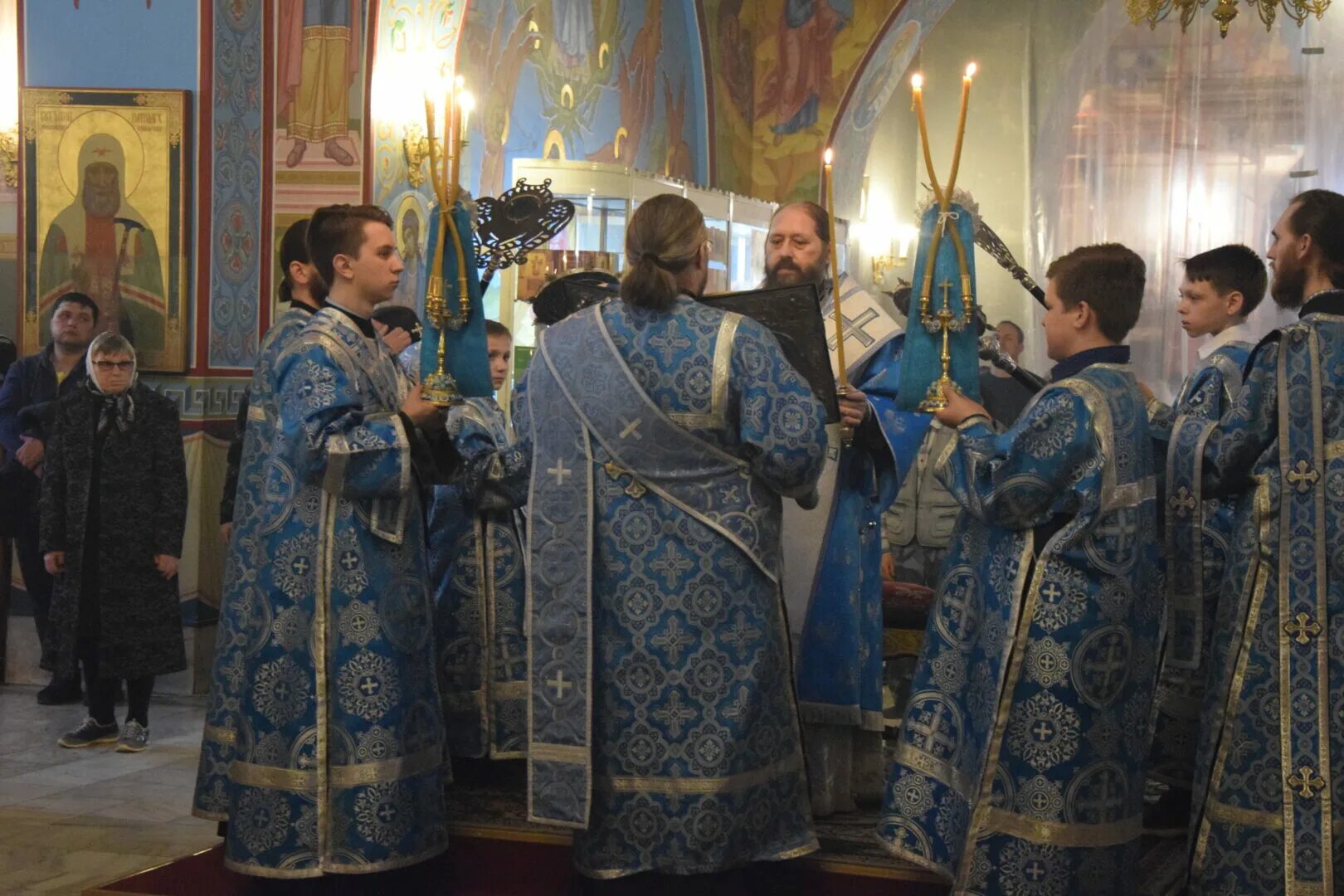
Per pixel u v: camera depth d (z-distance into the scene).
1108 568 3.37
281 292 4.18
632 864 3.33
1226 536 4.26
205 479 7.38
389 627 3.56
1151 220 13.88
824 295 4.24
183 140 7.32
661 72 11.46
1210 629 4.30
